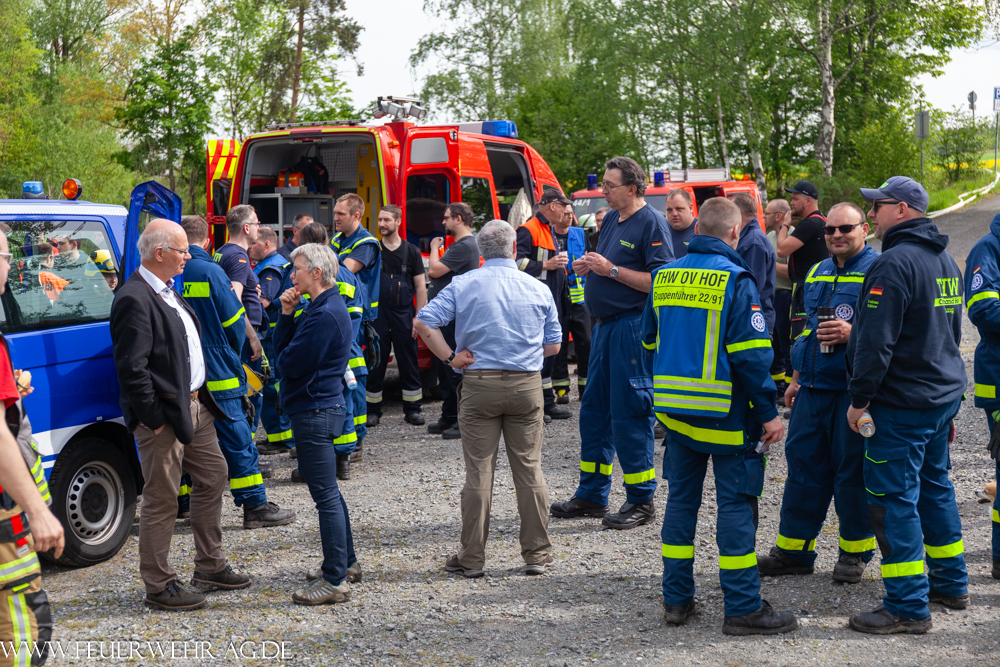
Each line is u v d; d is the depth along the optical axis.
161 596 4.03
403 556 4.67
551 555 4.55
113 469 4.73
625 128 27.19
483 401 4.29
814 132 31.78
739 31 23.42
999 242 4.00
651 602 3.97
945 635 3.53
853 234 4.11
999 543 4.06
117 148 37.66
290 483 6.15
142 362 3.75
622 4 24.95
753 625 3.57
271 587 4.29
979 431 6.86
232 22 31.38
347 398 5.77
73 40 42.28
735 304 3.58
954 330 3.74
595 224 9.80
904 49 29.75
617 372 4.91
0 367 2.48
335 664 3.48
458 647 3.59
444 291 4.41
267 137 8.63
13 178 35.22
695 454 3.76
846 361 3.83
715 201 3.81
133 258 4.79
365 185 8.91
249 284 5.95
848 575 4.10
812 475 4.14
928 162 30.77
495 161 9.83
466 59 33.25
